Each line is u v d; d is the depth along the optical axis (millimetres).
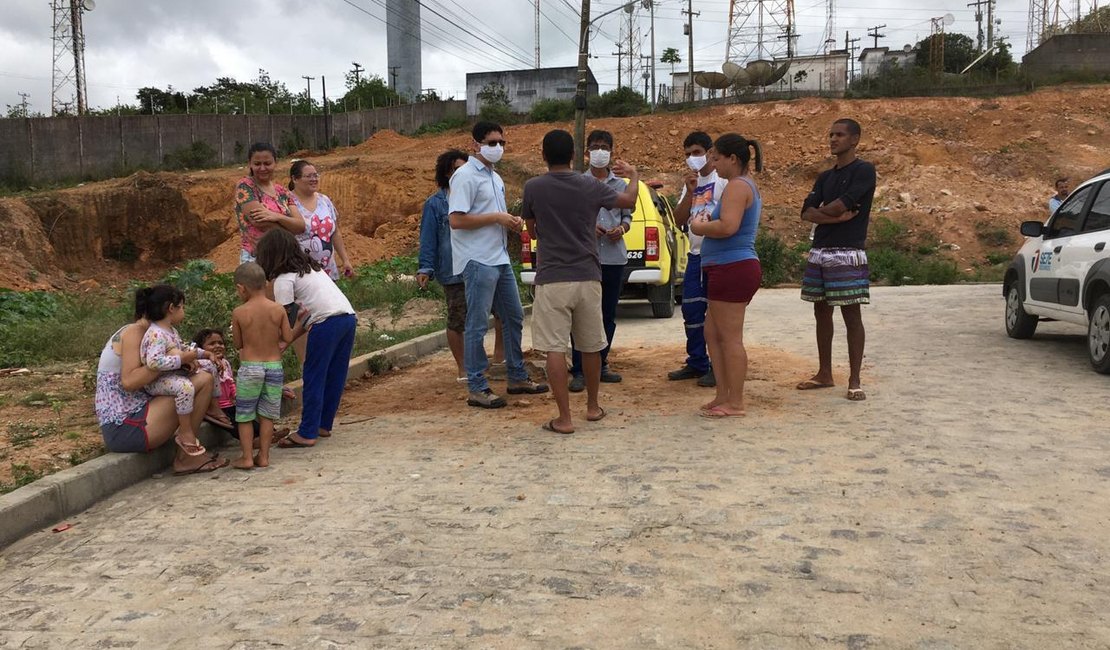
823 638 2930
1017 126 36688
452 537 3975
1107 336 7344
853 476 4621
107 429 5039
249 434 5285
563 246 5816
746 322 11836
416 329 11453
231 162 48469
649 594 3307
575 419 6254
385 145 47750
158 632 3156
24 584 3648
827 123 38312
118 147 44969
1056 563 3459
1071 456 4883
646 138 40156
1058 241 8672
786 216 31312
